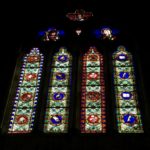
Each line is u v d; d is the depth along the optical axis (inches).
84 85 509.0
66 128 470.6
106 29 570.9
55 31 574.9
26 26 578.6
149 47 526.0
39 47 558.6
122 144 435.2
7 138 448.8
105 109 482.0
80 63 533.0
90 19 584.1
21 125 476.7
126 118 475.5
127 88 504.4
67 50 550.6
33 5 589.9
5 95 489.1
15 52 535.8
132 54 542.9
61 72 524.7
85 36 561.6
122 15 582.2
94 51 546.9
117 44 553.3
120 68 526.9
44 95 500.7
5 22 556.4
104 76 514.3
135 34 553.3
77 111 483.2
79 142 439.5
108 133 455.2
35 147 439.5
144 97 486.0
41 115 481.7
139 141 437.1
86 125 470.9
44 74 521.7
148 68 503.8
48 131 469.4
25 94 506.0
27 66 536.7
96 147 434.9
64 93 502.9
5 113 479.5
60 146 438.6
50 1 594.6
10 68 516.1
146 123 466.0
